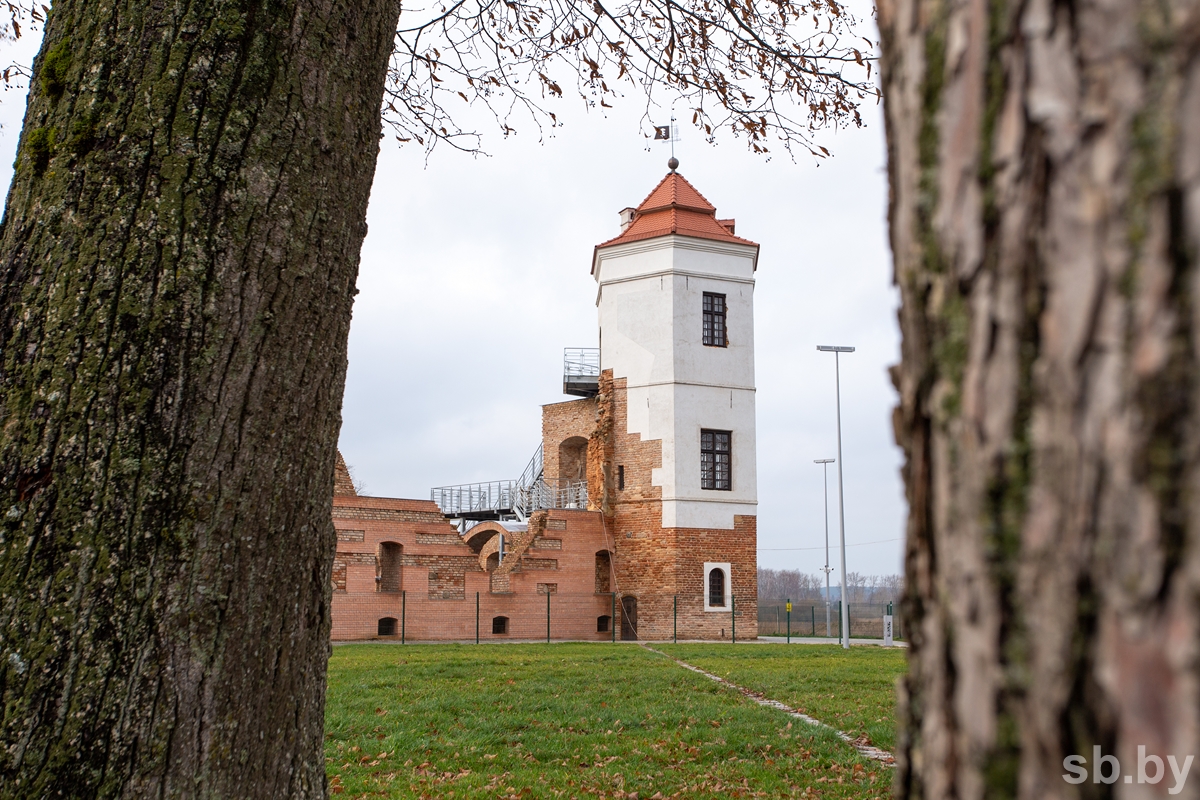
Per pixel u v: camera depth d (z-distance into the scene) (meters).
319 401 3.10
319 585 3.10
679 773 6.73
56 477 2.62
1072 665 0.93
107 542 2.60
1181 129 0.88
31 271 2.79
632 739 8.12
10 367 2.73
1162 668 0.86
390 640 24.59
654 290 28.97
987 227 1.06
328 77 3.16
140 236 2.77
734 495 28.56
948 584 1.11
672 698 11.11
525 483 35.50
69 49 2.93
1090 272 0.94
